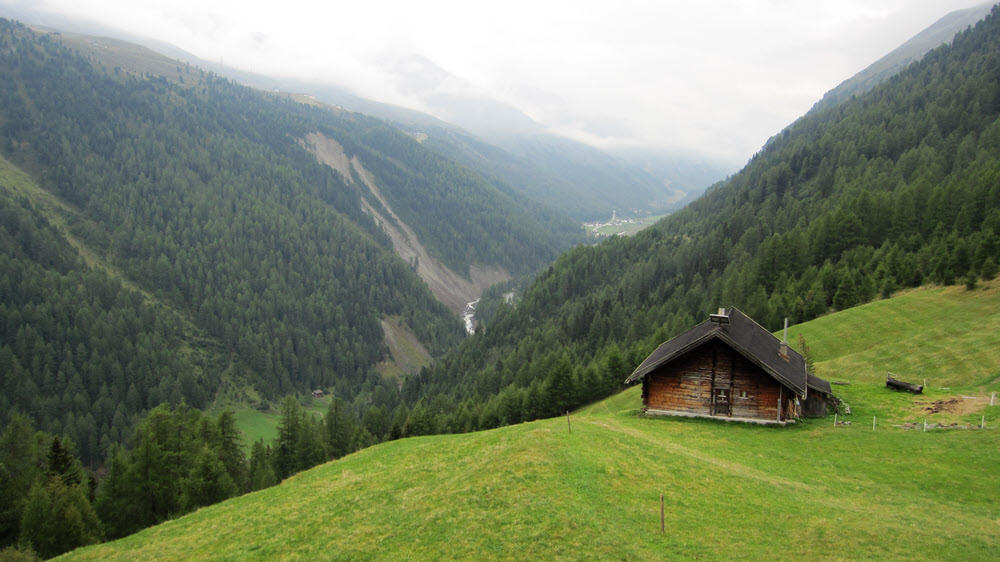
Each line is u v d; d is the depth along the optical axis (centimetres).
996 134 15025
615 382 8612
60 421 14362
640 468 2444
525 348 14762
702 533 1858
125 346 17400
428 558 1780
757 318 9431
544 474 2277
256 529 2505
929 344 5897
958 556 1730
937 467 2764
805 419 4000
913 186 12031
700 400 4106
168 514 5469
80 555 2717
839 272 9606
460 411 9750
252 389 19538
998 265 7300
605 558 1642
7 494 5150
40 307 17188
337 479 3241
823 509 2156
